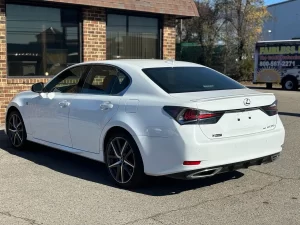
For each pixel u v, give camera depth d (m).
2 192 5.14
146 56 12.48
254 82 27.09
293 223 4.19
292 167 6.31
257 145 5.09
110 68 5.87
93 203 4.77
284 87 25.61
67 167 6.38
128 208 4.61
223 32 32.47
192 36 34.03
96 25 11.08
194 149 4.62
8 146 7.76
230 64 31.81
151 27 12.48
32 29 10.14
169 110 4.78
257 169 6.21
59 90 6.57
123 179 5.31
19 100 7.30
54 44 10.55
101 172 6.12
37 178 5.77
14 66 9.92
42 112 6.65
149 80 5.30
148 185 5.39
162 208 4.61
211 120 4.74
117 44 11.78
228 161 4.84
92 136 5.71
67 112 6.12
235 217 4.34
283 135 5.48
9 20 9.75
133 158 5.14
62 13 10.59
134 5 11.28
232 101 4.91
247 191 5.20
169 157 4.75
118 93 5.53
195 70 5.89
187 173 4.68
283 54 25.38
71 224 4.17
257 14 31.69
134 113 5.12
